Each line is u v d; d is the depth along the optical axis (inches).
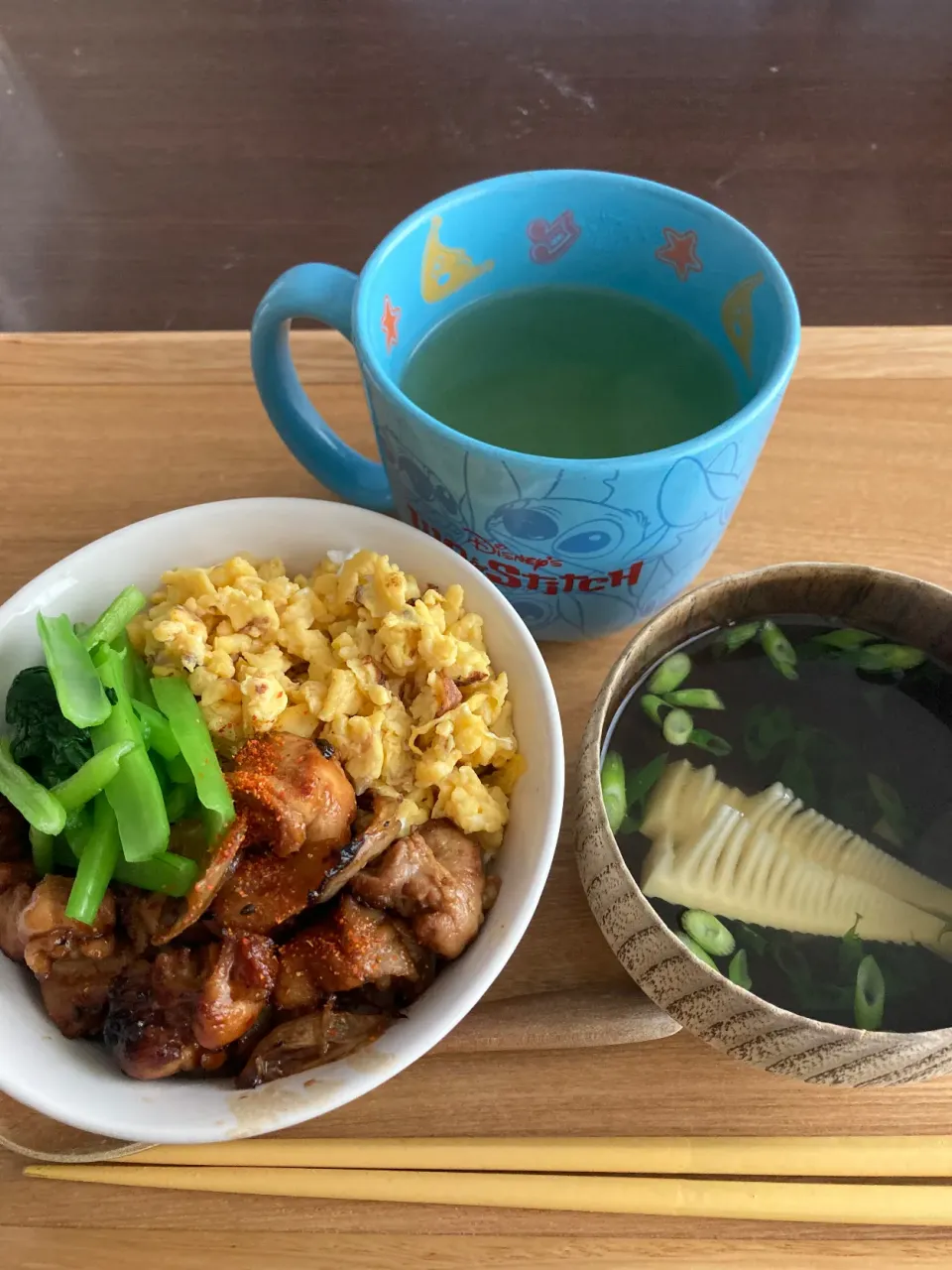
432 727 9.5
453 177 20.7
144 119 21.7
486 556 9.8
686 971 7.2
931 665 9.0
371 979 8.5
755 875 8.3
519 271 10.6
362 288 9.0
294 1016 8.6
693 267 10.0
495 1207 8.5
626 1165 8.6
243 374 13.1
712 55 22.7
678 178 20.6
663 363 10.3
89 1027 8.6
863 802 8.7
